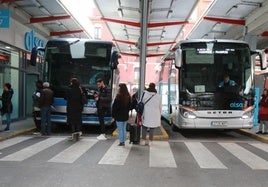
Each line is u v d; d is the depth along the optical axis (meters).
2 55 17.19
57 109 14.30
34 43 21.58
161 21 23.86
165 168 8.03
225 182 6.88
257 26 19.64
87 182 6.70
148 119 11.27
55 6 18.33
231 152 10.40
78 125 12.23
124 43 33.50
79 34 27.23
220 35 26.59
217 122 13.58
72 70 14.54
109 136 13.40
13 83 18.61
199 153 10.11
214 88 13.71
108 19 23.73
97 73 14.56
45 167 7.87
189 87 13.75
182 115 13.76
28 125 16.36
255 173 7.69
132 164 8.40
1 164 8.14
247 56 14.01
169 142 12.38
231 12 19.86
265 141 12.83
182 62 13.88
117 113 11.00
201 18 21.84
